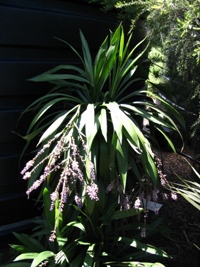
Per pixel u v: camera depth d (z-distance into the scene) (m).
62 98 2.02
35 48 2.16
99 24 2.40
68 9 2.22
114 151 1.85
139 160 1.97
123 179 1.80
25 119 2.23
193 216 2.73
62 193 1.66
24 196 2.35
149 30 2.50
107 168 1.92
